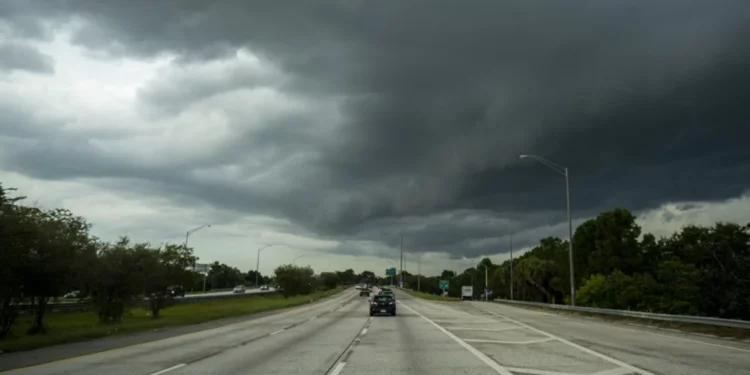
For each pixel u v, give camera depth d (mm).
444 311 51188
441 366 14766
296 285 108250
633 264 98812
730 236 66625
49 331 33094
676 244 72375
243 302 86062
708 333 25922
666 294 74750
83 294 38781
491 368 14336
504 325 32000
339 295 129250
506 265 150000
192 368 14648
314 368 14539
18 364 15695
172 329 29750
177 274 47625
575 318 39969
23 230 25281
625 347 19500
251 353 18125
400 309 55594
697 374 13148
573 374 13289
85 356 17500
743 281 64375
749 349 18828
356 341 22266
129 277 39781
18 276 27031
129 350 19234
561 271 117375
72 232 33188
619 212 101125
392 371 13914
